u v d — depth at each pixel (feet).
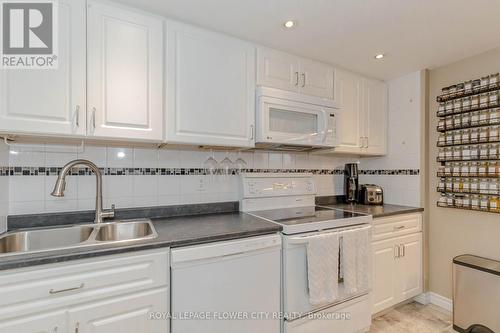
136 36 4.75
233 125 5.74
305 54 6.64
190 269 4.26
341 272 5.76
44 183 5.05
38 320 3.32
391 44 6.18
